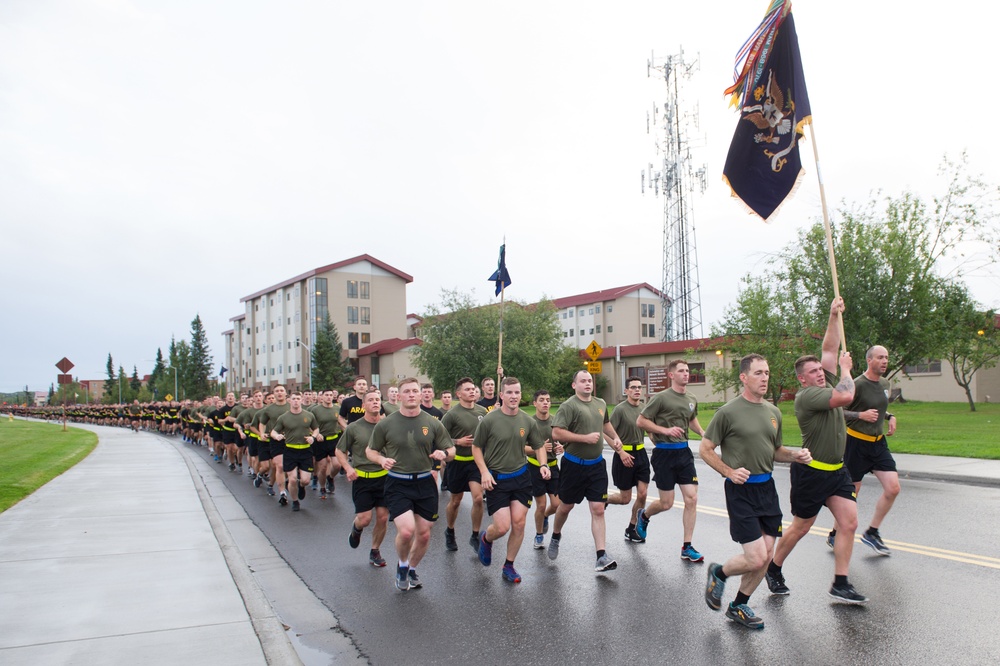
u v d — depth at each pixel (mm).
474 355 47781
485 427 6961
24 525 9445
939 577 6430
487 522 10195
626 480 8328
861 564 6961
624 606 5949
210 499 11914
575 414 7203
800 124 7297
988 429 20672
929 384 38281
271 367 80500
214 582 6543
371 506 7676
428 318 49562
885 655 4688
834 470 5840
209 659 4637
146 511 10602
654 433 7789
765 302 25094
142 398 117188
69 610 5691
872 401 7375
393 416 6855
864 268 21016
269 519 10781
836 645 4895
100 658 4656
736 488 5504
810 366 5887
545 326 49062
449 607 6125
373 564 7742
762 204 7699
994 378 36719
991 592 5957
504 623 5633
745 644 4984
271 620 5441
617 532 9031
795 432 21875
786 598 5980
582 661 4781
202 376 110062
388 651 5113
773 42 7582
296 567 7730
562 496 7359
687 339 53281
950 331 21312
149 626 5301
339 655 5062
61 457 19750
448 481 8539
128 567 7109
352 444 7828
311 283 71188
